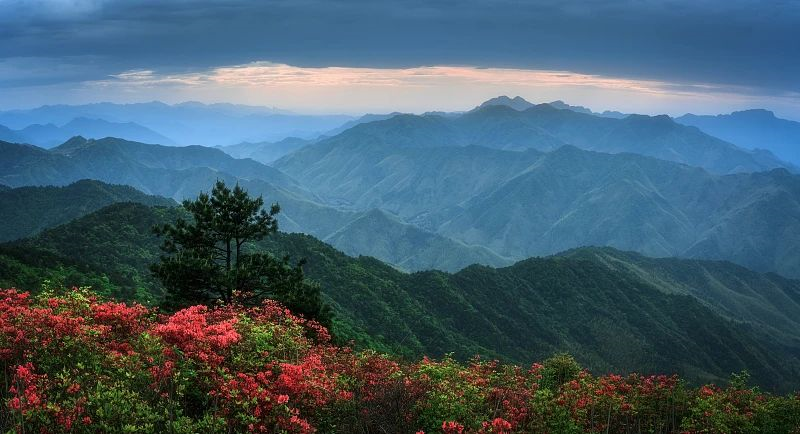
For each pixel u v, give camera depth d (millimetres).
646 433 19812
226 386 11484
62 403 10266
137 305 16375
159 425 11344
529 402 16859
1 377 11594
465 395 16312
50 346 12031
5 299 14500
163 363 11992
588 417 18250
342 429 13477
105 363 12055
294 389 12172
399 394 14422
